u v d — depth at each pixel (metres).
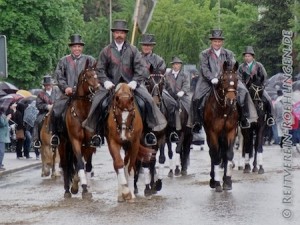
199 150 30.89
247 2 59.50
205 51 17.61
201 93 17.39
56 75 17.14
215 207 14.49
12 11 43.91
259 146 20.95
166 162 24.72
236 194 16.31
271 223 12.67
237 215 13.51
